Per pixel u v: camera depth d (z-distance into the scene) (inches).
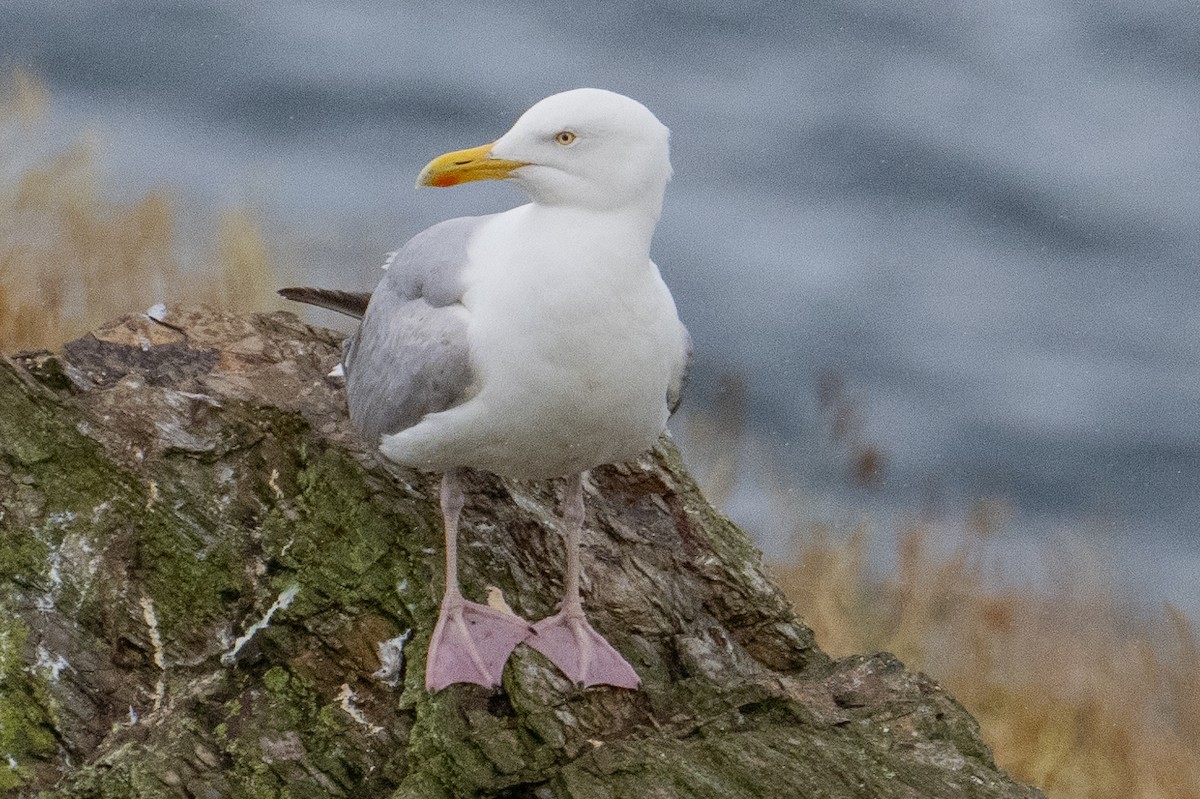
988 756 338.0
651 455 393.7
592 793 309.3
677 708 335.0
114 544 341.4
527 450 322.0
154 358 382.9
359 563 343.6
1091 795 448.8
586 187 308.7
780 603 374.9
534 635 336.8
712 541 381.4
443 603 335.6
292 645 334.6
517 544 363.9
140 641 333.4
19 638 329.7
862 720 339.3
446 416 315.6
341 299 378.6
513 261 309.9
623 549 372.5
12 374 350.9
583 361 306.7
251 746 319.0
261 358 388.5
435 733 316.5
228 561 342.0
